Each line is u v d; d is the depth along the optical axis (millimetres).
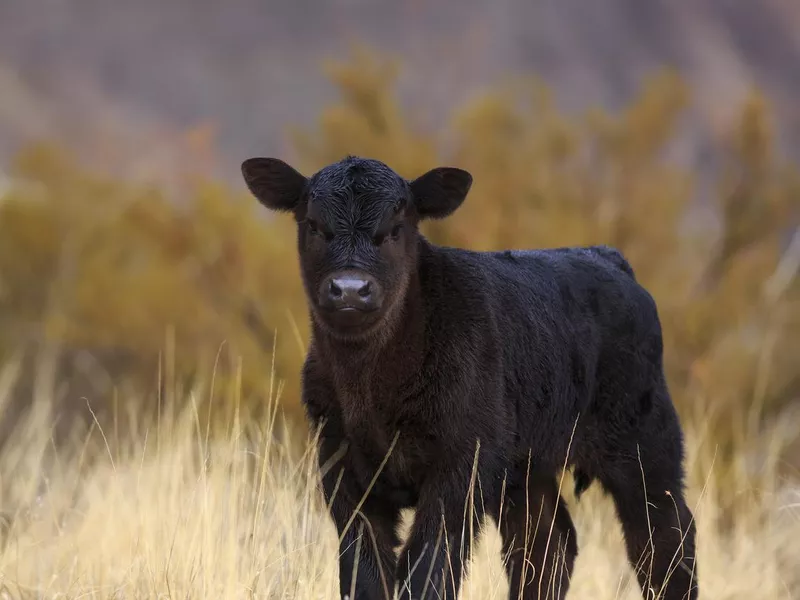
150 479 14969
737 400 22953
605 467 15109
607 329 14938
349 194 12508
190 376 24672
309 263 12727
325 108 27547
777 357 24219
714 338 24672
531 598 14445
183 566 12547
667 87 27641
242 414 19953
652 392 15227
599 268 15398
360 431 12469
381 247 12266
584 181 26875
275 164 13469
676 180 26781
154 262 27672
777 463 21844
